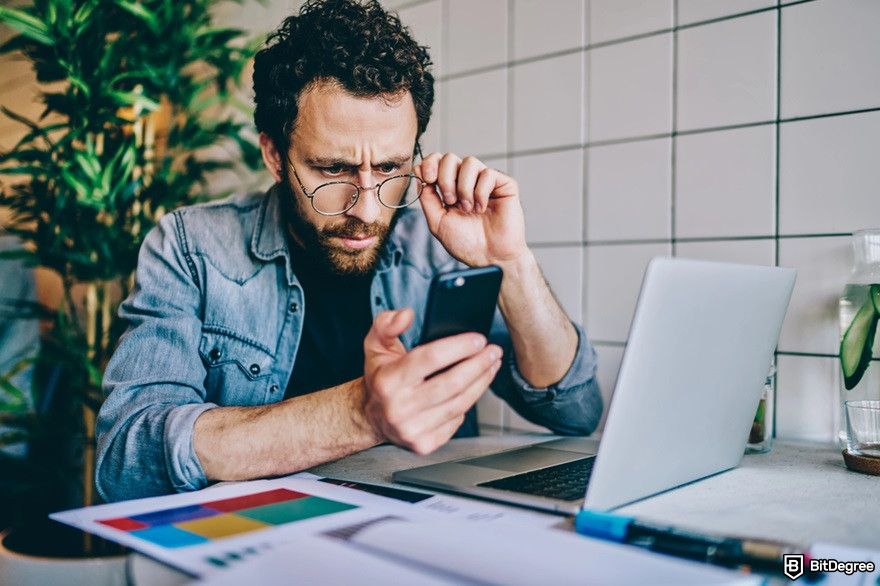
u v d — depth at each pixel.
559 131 1.32
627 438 0.60
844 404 0.87
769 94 1.09
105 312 1.68
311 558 0.46
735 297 0.66
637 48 1.22
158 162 1.73
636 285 1.23
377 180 0.99
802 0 1.05
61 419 1.71
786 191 1.08
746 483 0.75
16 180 2.06
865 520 0.61
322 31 0.97
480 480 0.73
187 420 0.80
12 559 0.53
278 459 0.76
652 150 1.21
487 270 0.74
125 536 0.56
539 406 1.09
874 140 1.00
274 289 1.15
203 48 1.62
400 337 1.25
